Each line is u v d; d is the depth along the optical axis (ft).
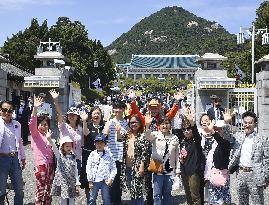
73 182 29.19
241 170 26.48
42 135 30.86
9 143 31.27
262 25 141.90
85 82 192.24
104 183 30.09
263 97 58.70
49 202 30.58
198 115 65.31
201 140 30.07
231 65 166.20
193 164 29.68
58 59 70.13
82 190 40.24
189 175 29.73
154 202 30.27
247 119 26.45
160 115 34.27
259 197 26.07
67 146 29.14
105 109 55.77
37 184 30.55
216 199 28.14
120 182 32.65
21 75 107.55
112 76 251.60
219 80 64.49
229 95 65.98
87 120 34.27
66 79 74.02
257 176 25.86
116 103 33.55
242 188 26.50
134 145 31.19
